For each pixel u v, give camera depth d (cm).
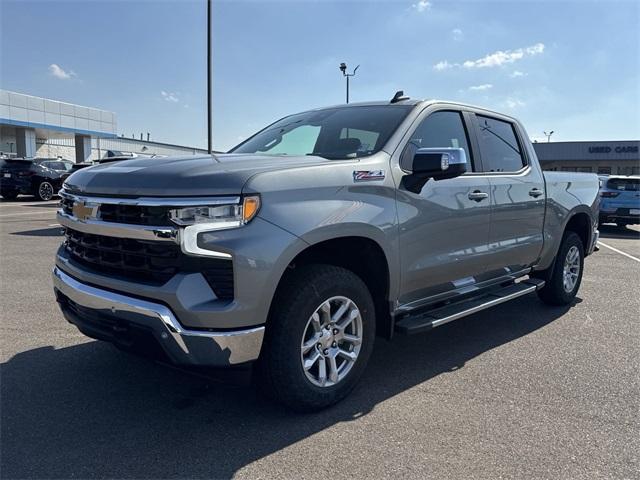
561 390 367
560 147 5850
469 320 544
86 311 317
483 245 437
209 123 1720
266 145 429
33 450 282
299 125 439
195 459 276
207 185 277
